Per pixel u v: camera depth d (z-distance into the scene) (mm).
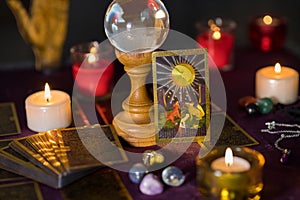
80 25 1685
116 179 827
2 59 1532
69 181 816
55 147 870
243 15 1754
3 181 832
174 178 800
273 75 1031
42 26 1170
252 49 1290
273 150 889
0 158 870
